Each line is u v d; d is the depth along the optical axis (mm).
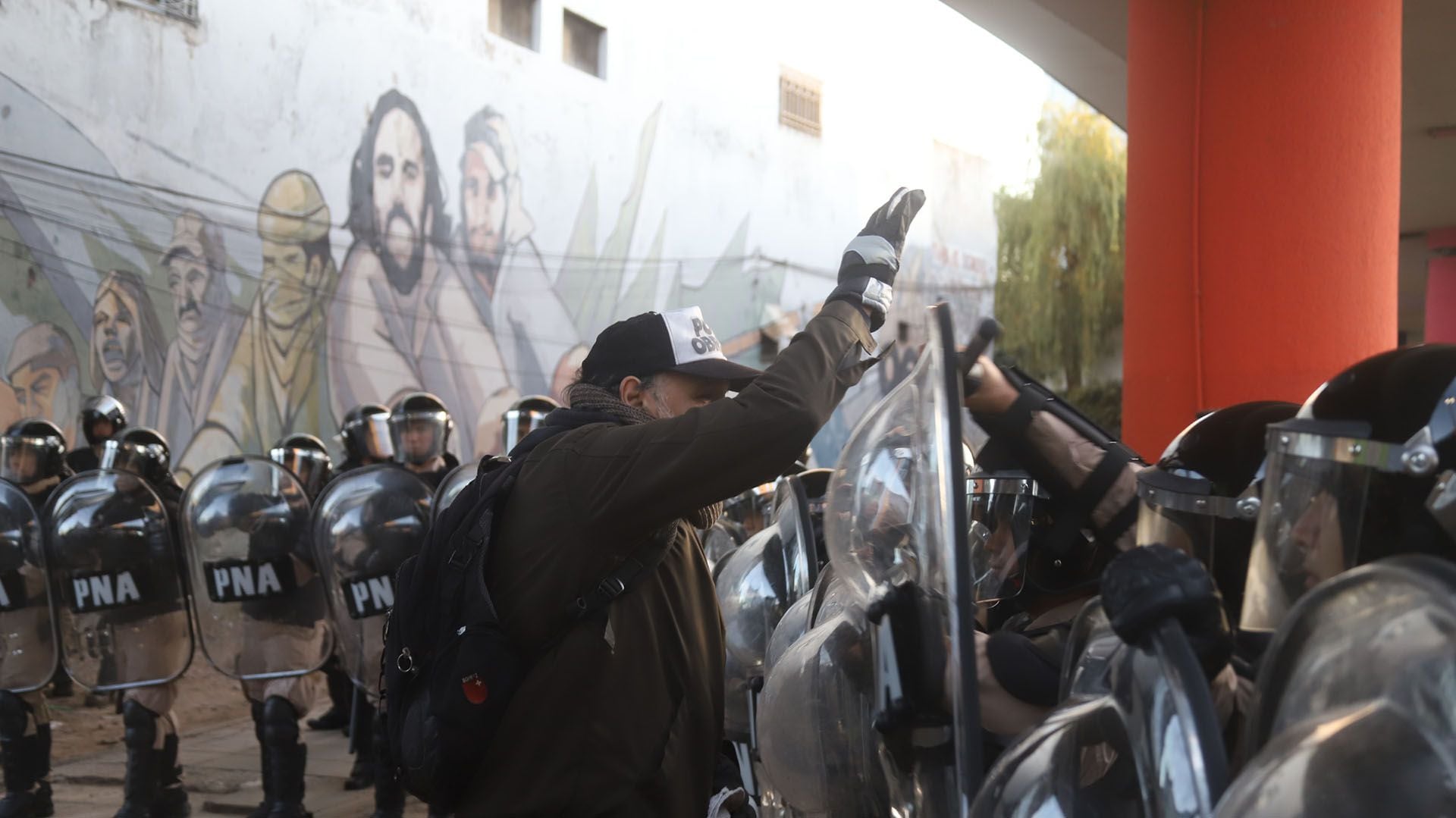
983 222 29797
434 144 16625
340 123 15258
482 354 17406
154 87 13141
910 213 1803
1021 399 1658
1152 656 1071
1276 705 999
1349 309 4641
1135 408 5164
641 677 1699
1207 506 1442
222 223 13828
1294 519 1212
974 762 1239
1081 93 9547
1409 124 10312
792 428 1611
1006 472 1715
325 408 15039
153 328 13070
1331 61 4629
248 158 14133
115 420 7484
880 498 1514
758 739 1917
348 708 6984
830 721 1715
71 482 4555
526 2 18422
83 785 5973
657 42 20859
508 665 1659
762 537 2707
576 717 1657
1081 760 1195
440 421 5105
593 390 1921
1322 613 971
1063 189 27203
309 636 4496
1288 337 4707
